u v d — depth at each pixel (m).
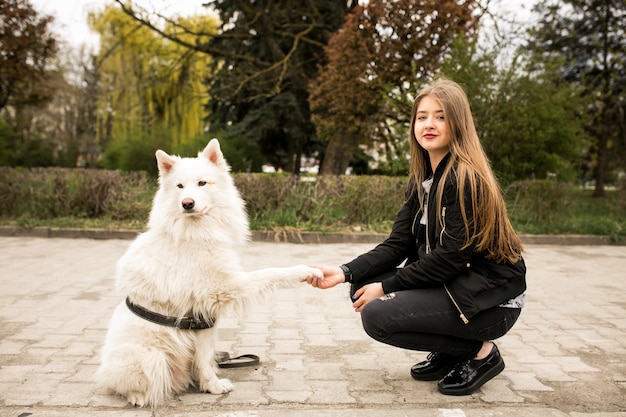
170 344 2.91
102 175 10.50
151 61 24.53
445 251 2.84
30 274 6.49
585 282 6.60
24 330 4.29
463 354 3.17
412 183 3.30
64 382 3.20
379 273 3.33
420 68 13.55
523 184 10.92
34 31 14.77
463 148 2.96
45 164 28.81
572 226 10.66
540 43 21.78
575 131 12.53
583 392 3.19
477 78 11.55
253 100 20.44
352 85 13.83
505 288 2.94
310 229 9.75
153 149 20.44
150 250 2.97
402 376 3.42
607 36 21.00
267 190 10.26
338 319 4.80
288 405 2.94
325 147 21.41
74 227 9.66
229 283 2.92
